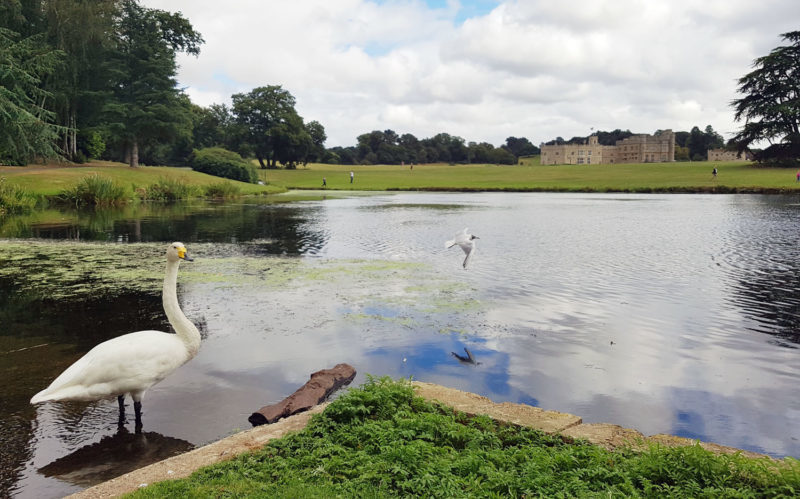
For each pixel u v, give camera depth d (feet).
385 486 13.51
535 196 196.85
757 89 309.22
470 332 32.48
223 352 28.63
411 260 58.54
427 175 363.15
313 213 120.88
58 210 118.32
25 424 20.51
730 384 25.04
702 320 35.53
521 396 23.44
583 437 17.24
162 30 207.00
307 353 28.58
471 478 13.73
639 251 64.39
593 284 46.21
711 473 13.83
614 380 25.34
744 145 312.50
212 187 183.32
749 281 47.52
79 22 172.96
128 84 202.28
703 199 164.86
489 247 67.77
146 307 37.55
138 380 20.34
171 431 20.08
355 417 18.01
